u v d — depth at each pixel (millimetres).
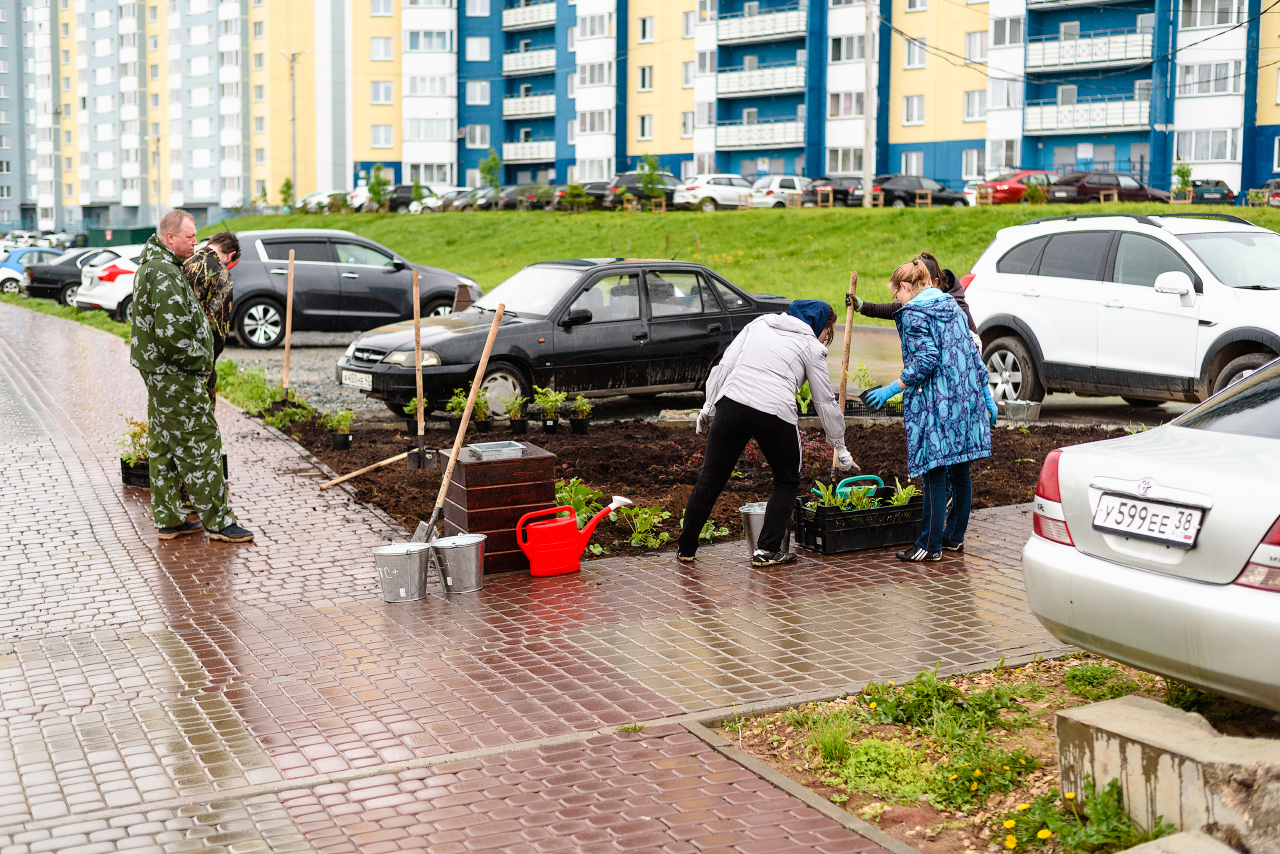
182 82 92000
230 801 4051
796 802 4004
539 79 75938
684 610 6203
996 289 12586
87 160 106625
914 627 5891
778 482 7023
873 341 21359
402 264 20234
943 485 7066
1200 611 3752
